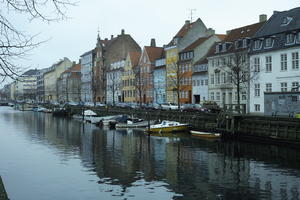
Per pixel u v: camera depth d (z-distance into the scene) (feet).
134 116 197.67
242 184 67.67
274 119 108.17
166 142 123.34
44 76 591.78
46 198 61.11
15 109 415.85
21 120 239.71
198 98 221.46
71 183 69.87
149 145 116.98
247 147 108.88
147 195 61.77
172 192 63.21
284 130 104.32
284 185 66.64
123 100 324.80
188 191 63.93
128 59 316.19
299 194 61.57
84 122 219.61
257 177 72.49
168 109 188.65
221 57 184.85
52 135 149.28
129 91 311.88
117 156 97.76
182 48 245.04
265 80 161.38
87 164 87.35
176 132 151.33
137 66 297.94
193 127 150.20
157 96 269.44
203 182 69.67
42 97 570.46
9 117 272.10
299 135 99.14
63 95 481.05
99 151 106.42
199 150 105.40
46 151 107.14
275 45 155.63
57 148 112.98
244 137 120.47
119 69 329.31
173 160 91.20
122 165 85.92
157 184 68.49
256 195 61.31
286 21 154.30
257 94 166.81
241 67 158.81
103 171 79.71
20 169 82.38
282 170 77.87
